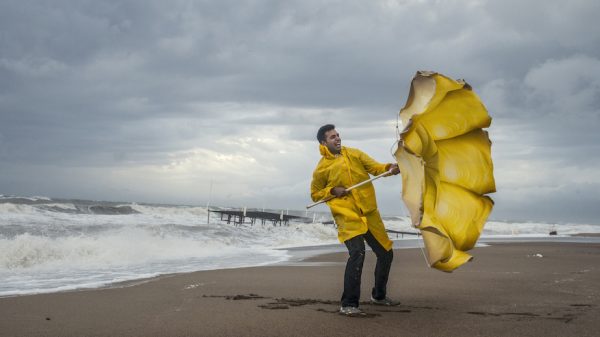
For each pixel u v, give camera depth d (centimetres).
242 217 3266
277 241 1686
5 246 867
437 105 376
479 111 384
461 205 388
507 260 979
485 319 383
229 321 375
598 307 438
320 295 512
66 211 2600
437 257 355
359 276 402
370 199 427
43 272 738
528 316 394
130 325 363
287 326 358
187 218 3014
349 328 352
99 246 996
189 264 880
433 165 376
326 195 428
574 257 1086
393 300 448
